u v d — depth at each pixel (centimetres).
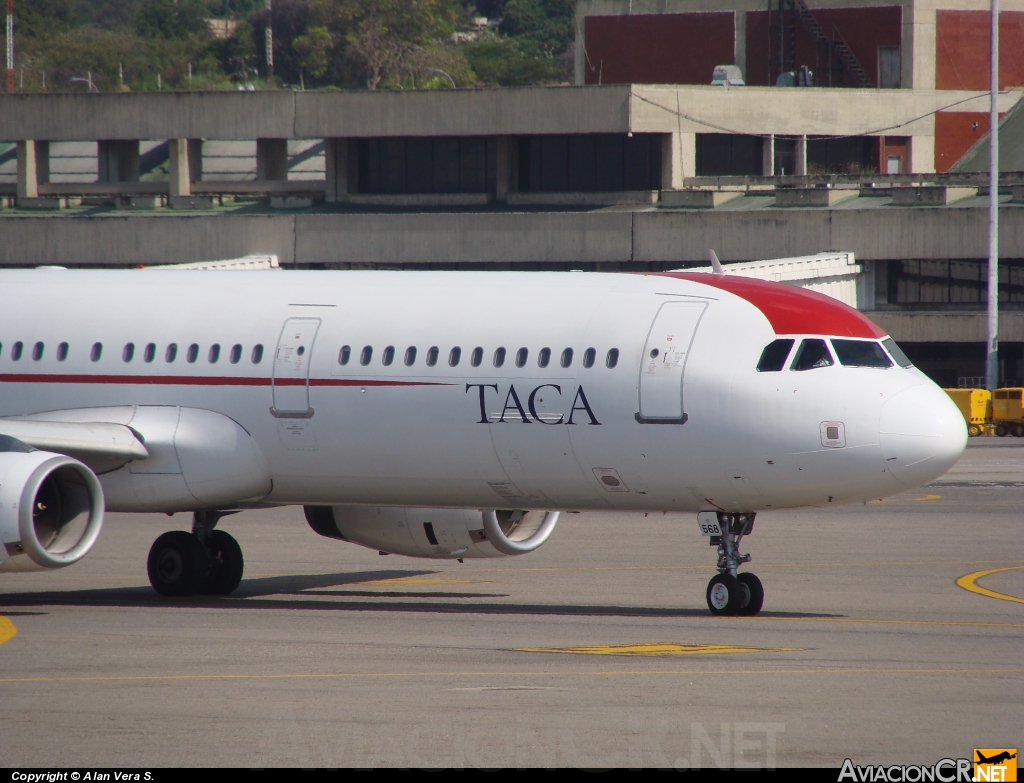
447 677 6009
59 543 8144
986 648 6850
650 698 5581
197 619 7862
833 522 13412
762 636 7225
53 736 5034
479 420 8212
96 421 8950
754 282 8312
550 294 8438
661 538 12300
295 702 5528
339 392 8544
